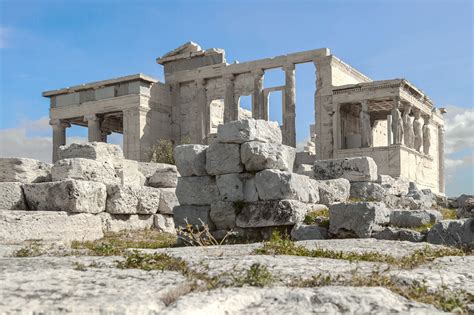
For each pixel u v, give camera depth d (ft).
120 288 14.38
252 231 45.60
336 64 157.69
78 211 51.44
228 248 31.58
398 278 17.99
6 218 44.65
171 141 179.01
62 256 25.20
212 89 177.47
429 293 16.16
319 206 49.60
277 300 13.94
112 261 21.31
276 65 163.43
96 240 50.47
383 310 13.07
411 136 150.71
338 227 42.42
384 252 29.27
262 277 16.44
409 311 13.15
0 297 12.85
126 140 168.04
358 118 171.22
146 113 169.07
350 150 146.61
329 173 63.93
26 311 11.64
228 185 46.47
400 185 77.87
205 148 49.11
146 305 12.48
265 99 169.78
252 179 45.98
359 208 41.86
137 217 59.47
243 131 46.32
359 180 62.08
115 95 171.22
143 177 71.10
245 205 45.88
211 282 16.03
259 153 45.57
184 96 181.88
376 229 41.70
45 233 47.32
